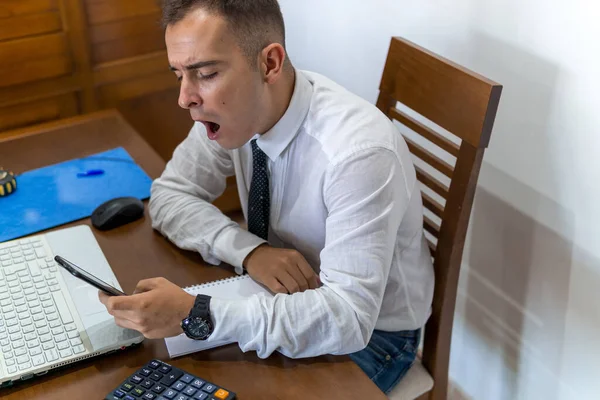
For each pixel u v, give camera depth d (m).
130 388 0.89
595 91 1.12
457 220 1.22
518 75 1.27
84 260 1.17
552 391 1.43
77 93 2.01
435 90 1.23
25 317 1.03
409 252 1.21
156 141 2.24
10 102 1.91
